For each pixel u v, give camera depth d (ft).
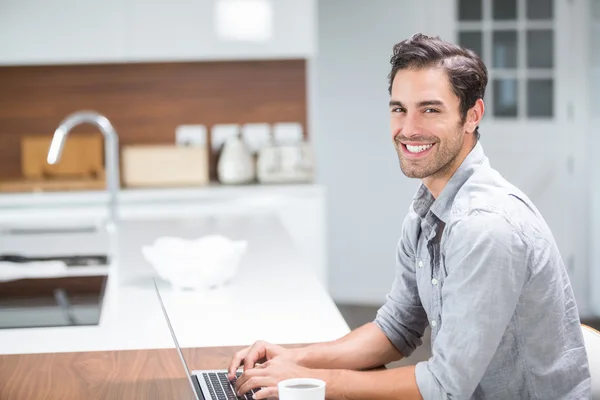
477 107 6.60
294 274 10.80
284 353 7.23
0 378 6.69
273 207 19.15
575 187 23.72
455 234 6.24
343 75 24.40
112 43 19.48
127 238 14.02
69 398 6.13
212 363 7.22
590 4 23.27
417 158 6.56
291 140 21.08
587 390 6.57
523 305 6.28
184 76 20.94
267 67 20.97
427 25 23.90
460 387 6.08
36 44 19.42
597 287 23.20
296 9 19.65
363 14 24.14
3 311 9.14
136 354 7.41
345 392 6.37
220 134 21.04
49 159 13.89
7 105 20.77
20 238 14.32
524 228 6.23
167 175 19.86
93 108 20.92
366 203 24.73
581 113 23.57
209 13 19.53
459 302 6.13
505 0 23.71
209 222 15.72
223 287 10.15
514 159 23.93
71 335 8.12
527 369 6.40
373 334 7.64
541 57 23.67
